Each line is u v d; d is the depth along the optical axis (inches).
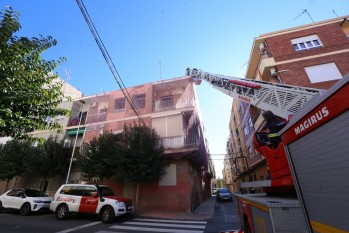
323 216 68.6
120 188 609.0
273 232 98.7
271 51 546.9
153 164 519.8
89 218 407.2
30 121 194.5
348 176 55.7
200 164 755.4
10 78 170.1
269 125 192.7
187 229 320.8
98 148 571.5
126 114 704.4
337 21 532.7
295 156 89.0
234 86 341.4
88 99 813.9
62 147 674.2
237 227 331.3
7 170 628.4
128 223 365.7
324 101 65.7
